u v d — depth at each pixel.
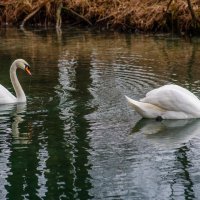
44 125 12.23
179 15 29.42
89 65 19.52
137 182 9.28
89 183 9.23
